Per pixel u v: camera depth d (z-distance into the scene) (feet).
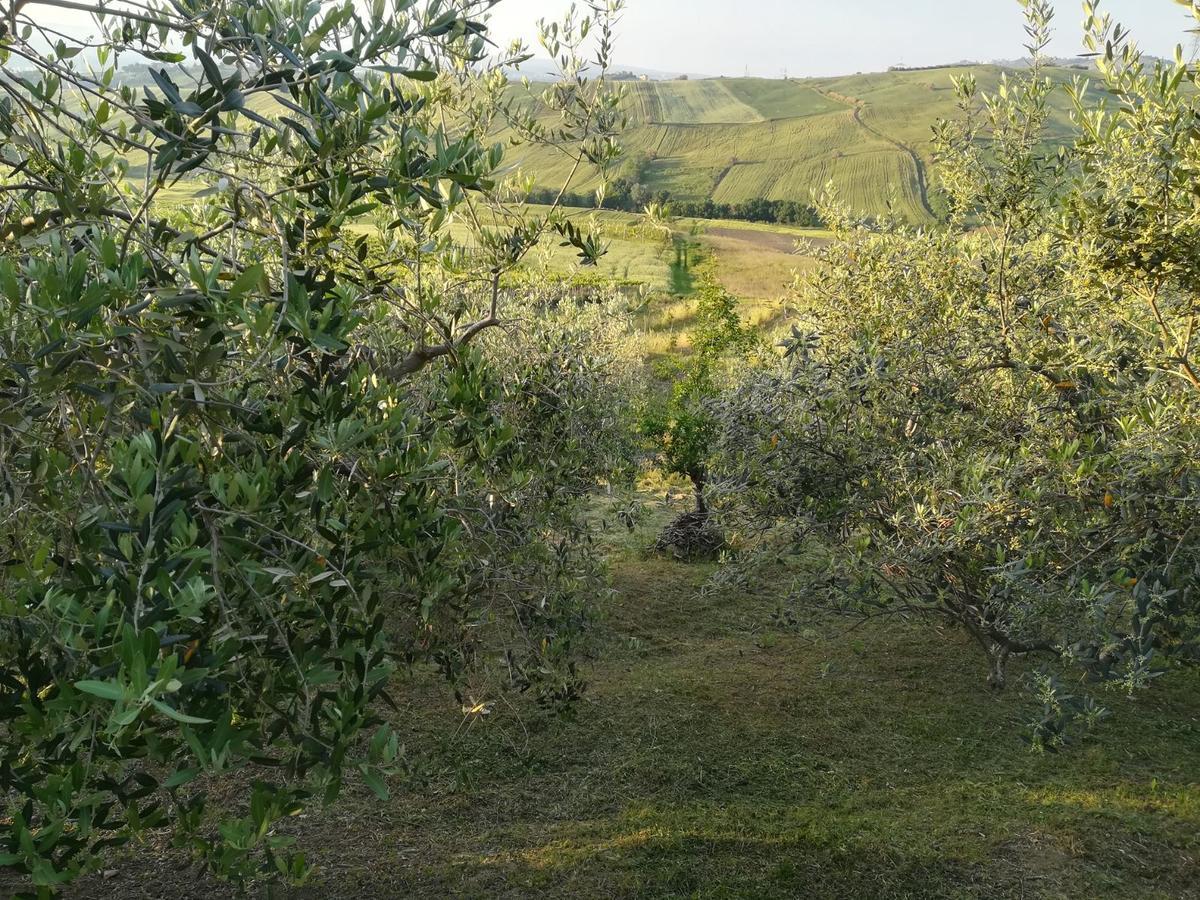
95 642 6.56
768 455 20.98
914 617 22.88
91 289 6.61
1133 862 16.48
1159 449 15.60
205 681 7.09
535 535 15.52
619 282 98.99
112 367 7.88
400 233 14.12
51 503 7.63
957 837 17.30
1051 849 16.88
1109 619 17.56
